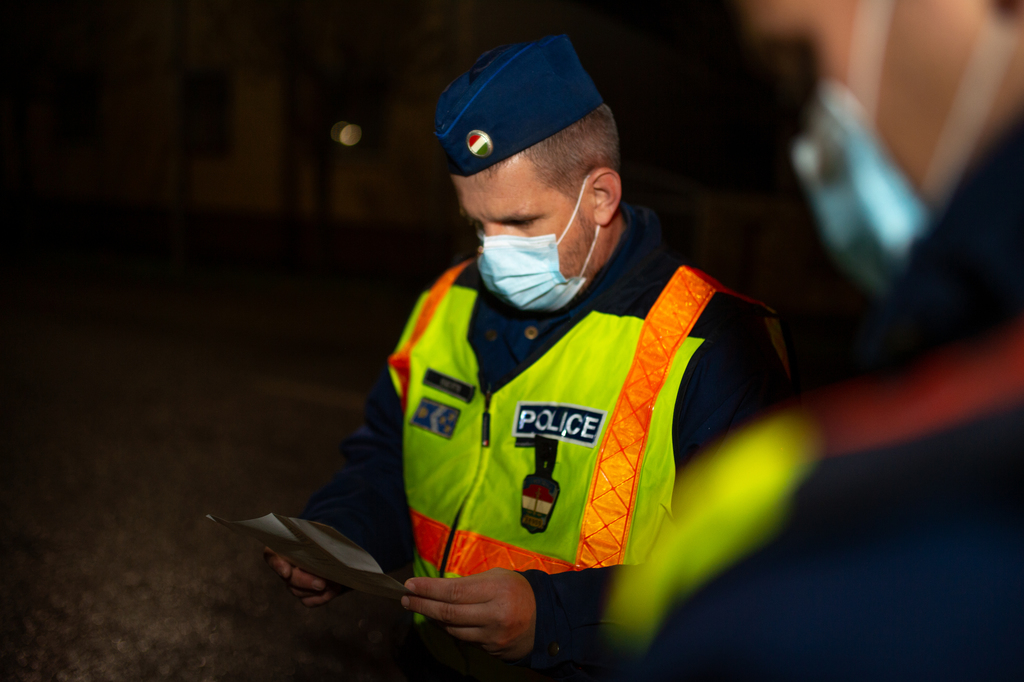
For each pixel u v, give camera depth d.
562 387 1.30
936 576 0.29
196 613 3.09
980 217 0.30
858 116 0.36
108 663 2.79
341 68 12.45
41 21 14.73
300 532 1.22
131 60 14.91
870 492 0.32
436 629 1.42
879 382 0.35
